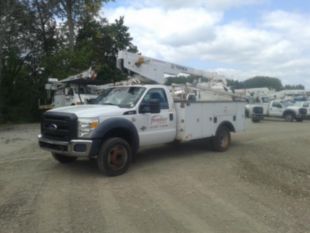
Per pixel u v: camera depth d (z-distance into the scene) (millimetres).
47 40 33031
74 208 5898
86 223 5254
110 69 32406
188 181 7664
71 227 5105
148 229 5043
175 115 9852
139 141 8766
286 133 17500
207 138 11297
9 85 28969
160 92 9555
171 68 12211
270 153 11445
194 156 10594
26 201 6250
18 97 29359
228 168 8953
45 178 7918
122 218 5457
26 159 10227
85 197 6504
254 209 5934
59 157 9297
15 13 27562
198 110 10375
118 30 35656
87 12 34125
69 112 8078
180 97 10383
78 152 7746
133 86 9461
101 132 7824
